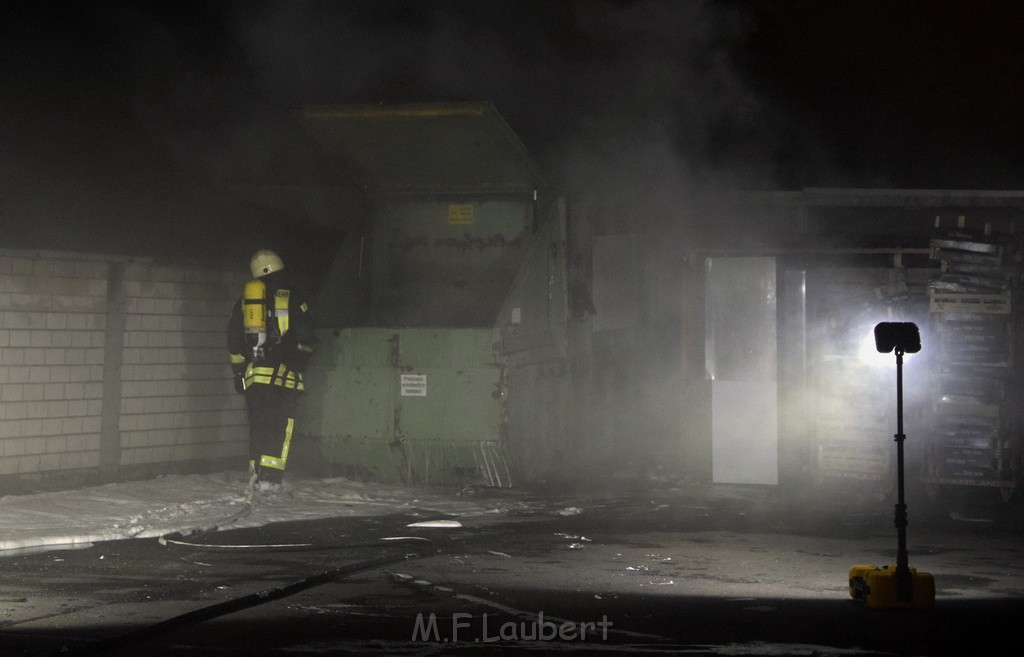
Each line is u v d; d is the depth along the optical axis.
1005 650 6.98
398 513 12.71
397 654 6.75
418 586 8.64
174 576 8.97
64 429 13.02
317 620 7.59
